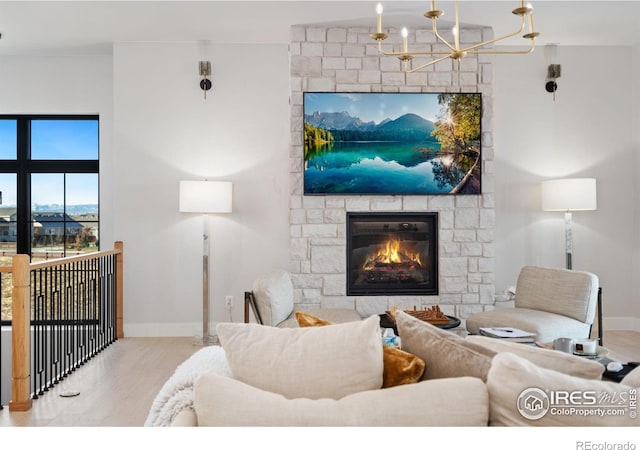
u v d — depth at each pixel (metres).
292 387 1.43
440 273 5.23
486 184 5.24
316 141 5.16
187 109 5.52
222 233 5.54
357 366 1.42
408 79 5.20
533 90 5.73
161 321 5.51
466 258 5.25
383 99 5.18
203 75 5.49
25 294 3.42
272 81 5.57
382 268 5.28
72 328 4.38
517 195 5.73
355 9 4.69
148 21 4.91
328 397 1.42
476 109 5.20
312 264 5.17
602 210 5.78
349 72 5.17
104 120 5.87
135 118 5.49
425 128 5.20
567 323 4.00
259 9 4.67
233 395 1.36
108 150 5.87
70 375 4.16
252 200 5.55
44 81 5.85
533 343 3.26
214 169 5.54
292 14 4.80
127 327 5.49
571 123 5.75
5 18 4.79
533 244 5.73
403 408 1.31
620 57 5.78
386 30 5.19
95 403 3.52
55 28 5.05
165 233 5.51
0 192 5.99
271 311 4.08
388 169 5.20
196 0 4.45
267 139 5.56
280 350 1.48
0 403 3.45
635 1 4.49
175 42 5.50
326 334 1.48
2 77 5.82
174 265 5.52
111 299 5.36
